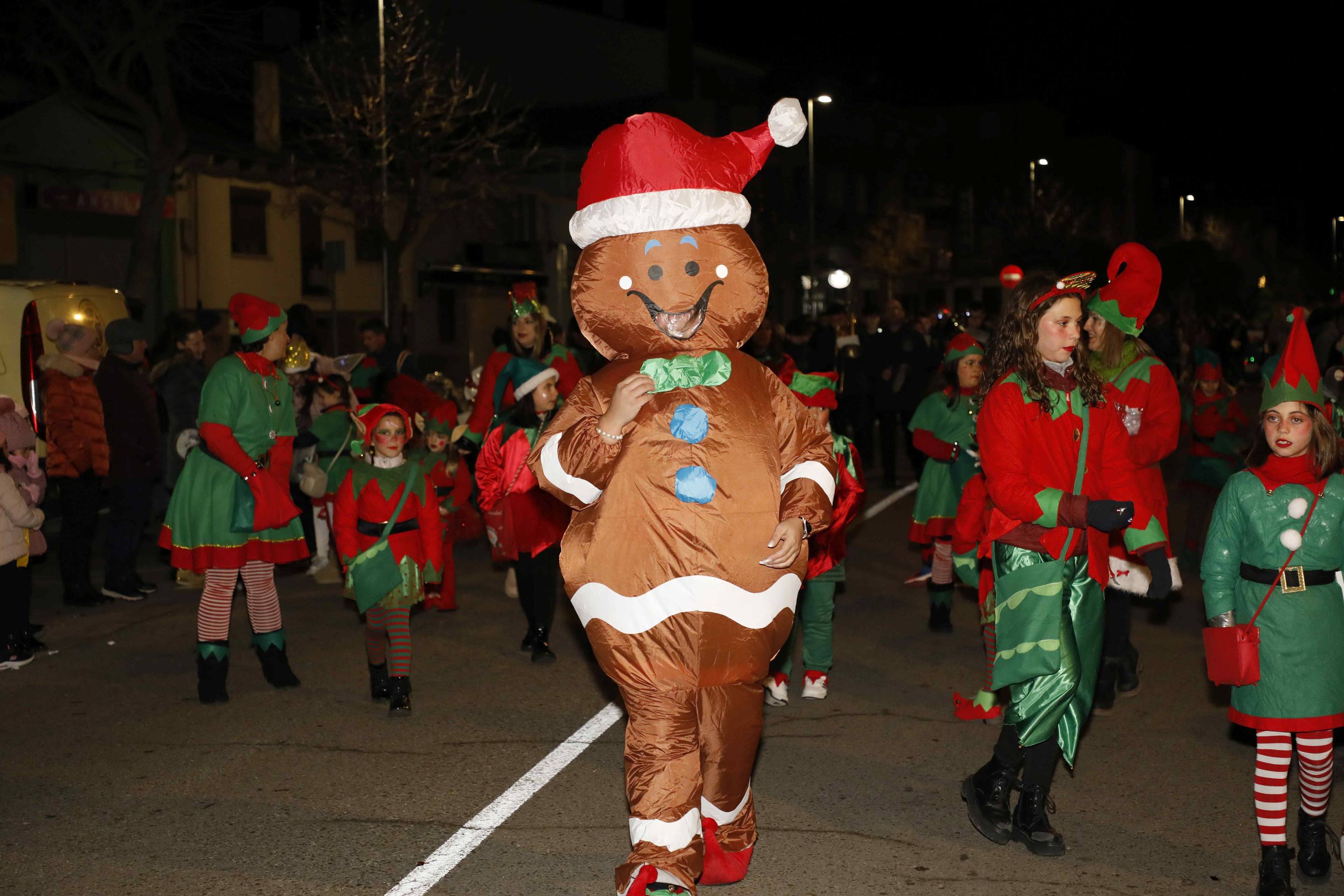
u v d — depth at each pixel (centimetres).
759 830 494
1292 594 425
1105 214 6638
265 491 666
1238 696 439
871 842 481
